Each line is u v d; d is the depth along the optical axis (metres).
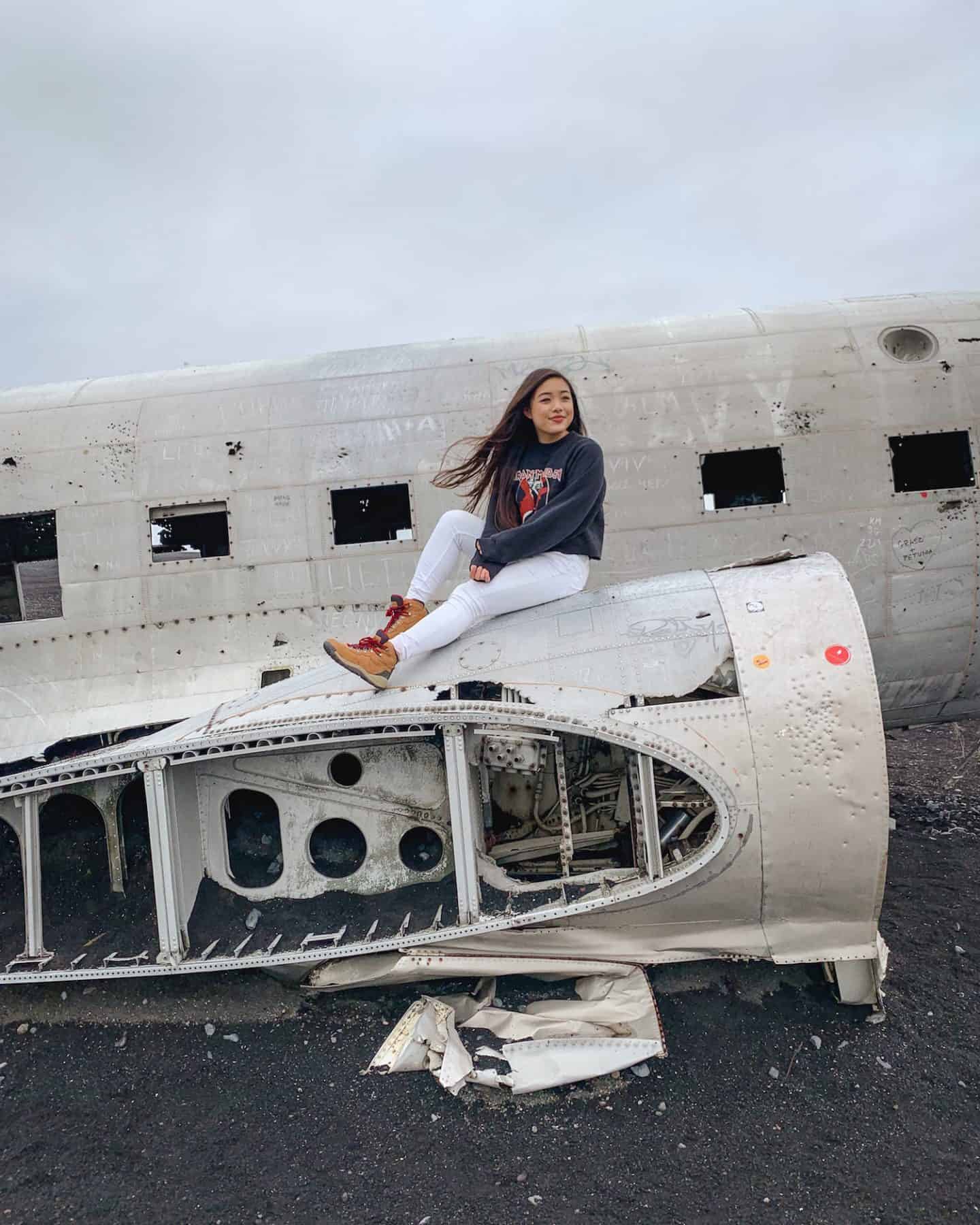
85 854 3.49
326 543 4.27
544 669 2.94
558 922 2.90
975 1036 2.85
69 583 4.26
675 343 4.45
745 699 2.75
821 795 2.71
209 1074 2.86
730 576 3.16
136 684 4.19
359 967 3.06
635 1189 2.27
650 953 2.95
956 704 4.45
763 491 5.28
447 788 3.06
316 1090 2.74
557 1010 2.89
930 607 4.16
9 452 4.36
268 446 4.33
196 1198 2.34
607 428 4.23
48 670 4.22
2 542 5.39
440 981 3.13
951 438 4.33
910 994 3.10
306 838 3.16
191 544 5.53
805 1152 2.37
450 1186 2.31
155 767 2.97
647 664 2.88
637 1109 2.56
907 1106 2.53
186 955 2.99
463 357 4.51
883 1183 2.25
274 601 4.25
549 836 3.20
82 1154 2.54
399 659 2.88
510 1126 2.52
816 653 2.81
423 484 4.27
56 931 3.23
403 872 3.12
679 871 2.74
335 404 4.40
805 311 4.60
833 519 4.14
